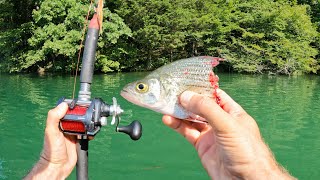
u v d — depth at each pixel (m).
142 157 7.32
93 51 2.11
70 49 20.81
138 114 10.89
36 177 1.85
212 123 1.63
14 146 7.95
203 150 1.93
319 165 7.29
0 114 10.75
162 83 1.99
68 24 21.33
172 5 24.36
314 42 29.22
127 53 23.83
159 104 2.00
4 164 6.88
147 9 23.67
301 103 13.86
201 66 2.00
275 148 8.37
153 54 25.59
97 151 7.64
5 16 24.52
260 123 10.66
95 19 2.18
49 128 1.87
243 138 1.61
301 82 21.30
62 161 1.91
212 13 25.33
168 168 6.79
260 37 25.33
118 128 2.06
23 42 22.84
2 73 21.75
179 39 24.11
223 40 25.86
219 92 1.98
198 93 1.97
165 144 8.09
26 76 20.38
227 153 1.63
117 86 16.61
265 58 26.08
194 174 6.52
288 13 26.73
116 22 22.19
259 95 15.57
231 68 26.50
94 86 16.53
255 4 27.03
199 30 25.33
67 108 1.88
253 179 1.60
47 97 13.53
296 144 8.69
